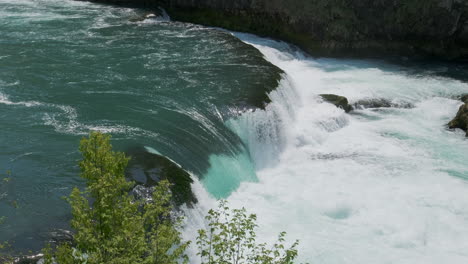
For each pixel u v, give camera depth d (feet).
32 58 87.71
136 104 73.00
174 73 84.94
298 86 93.66
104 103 72.84
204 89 79.15
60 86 77.77
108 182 31.07
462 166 73.46
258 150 73.61
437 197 65.67
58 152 60.13
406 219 61.21
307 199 64.44
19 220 48.57
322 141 79.77
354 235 58.44
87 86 78.33
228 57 93.71
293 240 56.70
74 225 30.55
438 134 82.43
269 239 56.54
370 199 65.00
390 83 100.83
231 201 62.28
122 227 30.45
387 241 57.67
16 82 78.18
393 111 89.86
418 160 74.69
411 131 83.25
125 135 63.82
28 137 63.10
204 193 57.67
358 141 79.71
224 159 66.03
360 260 54.34
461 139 80.79
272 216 60.75
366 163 73.51
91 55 91.04
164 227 30.53
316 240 57.06
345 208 63.00
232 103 74.90
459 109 85.10
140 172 55.16
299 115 84.12
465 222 61.11
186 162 60.90
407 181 69.41
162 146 61.98
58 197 52.39
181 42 101.14
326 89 95.71
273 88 81.87
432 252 56.24
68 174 56.29
